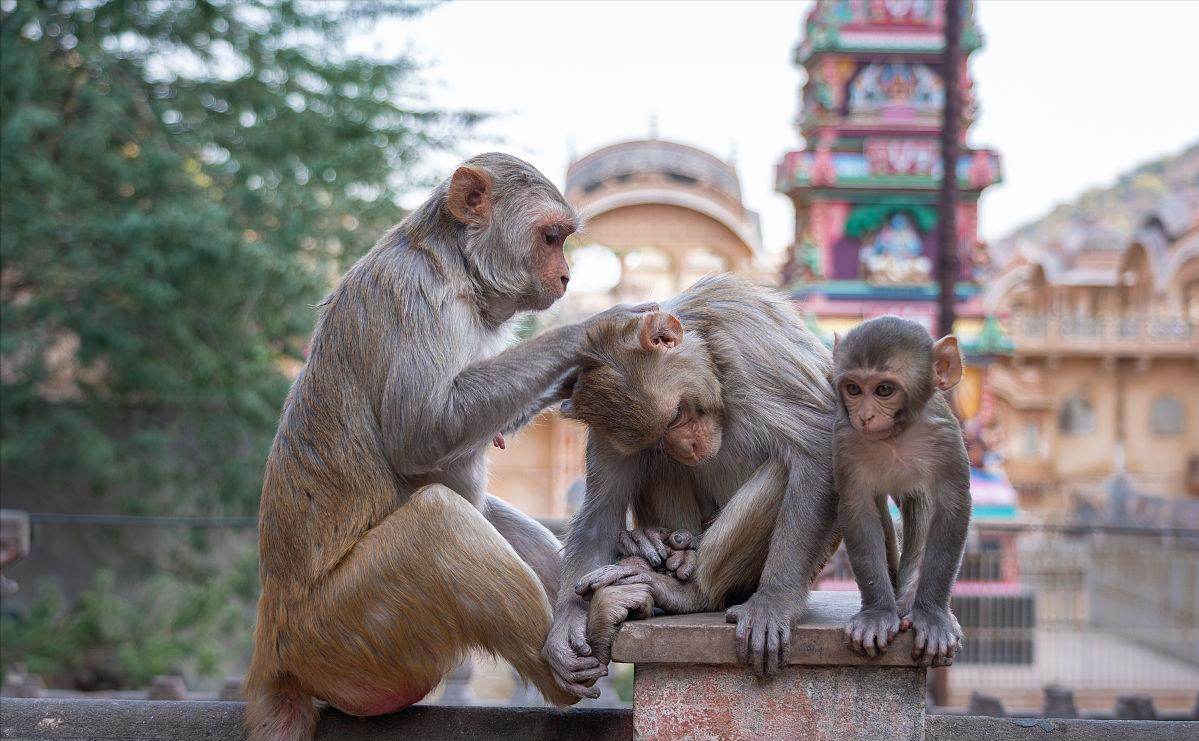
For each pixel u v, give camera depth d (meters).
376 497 4.13
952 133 14.18
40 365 15.49
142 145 15.37
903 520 4.05
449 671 4.18
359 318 4.19
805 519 3.77
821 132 21.31
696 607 4.00
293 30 16.06
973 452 21.03
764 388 3.92
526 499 26.52
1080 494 38.44
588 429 4.22
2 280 16.62
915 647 3.59
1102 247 45.66
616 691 10.29
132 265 14.37
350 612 4.03
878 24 21.11
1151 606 21.97
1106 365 41.06
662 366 3.83
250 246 14.58
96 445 15.24
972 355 21.23
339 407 4.16
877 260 21.33
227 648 15.50
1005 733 4.20
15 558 8.38
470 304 4.28
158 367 15.22
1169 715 9.22
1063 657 19.83
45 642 14.10
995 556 19.58
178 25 16.05
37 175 14.38
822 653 3.66
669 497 4.36
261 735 4.25
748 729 3.73
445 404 4.04
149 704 4.55
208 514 16.39
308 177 15.65
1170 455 41.19
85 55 15.34
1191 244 41.12
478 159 4.45
